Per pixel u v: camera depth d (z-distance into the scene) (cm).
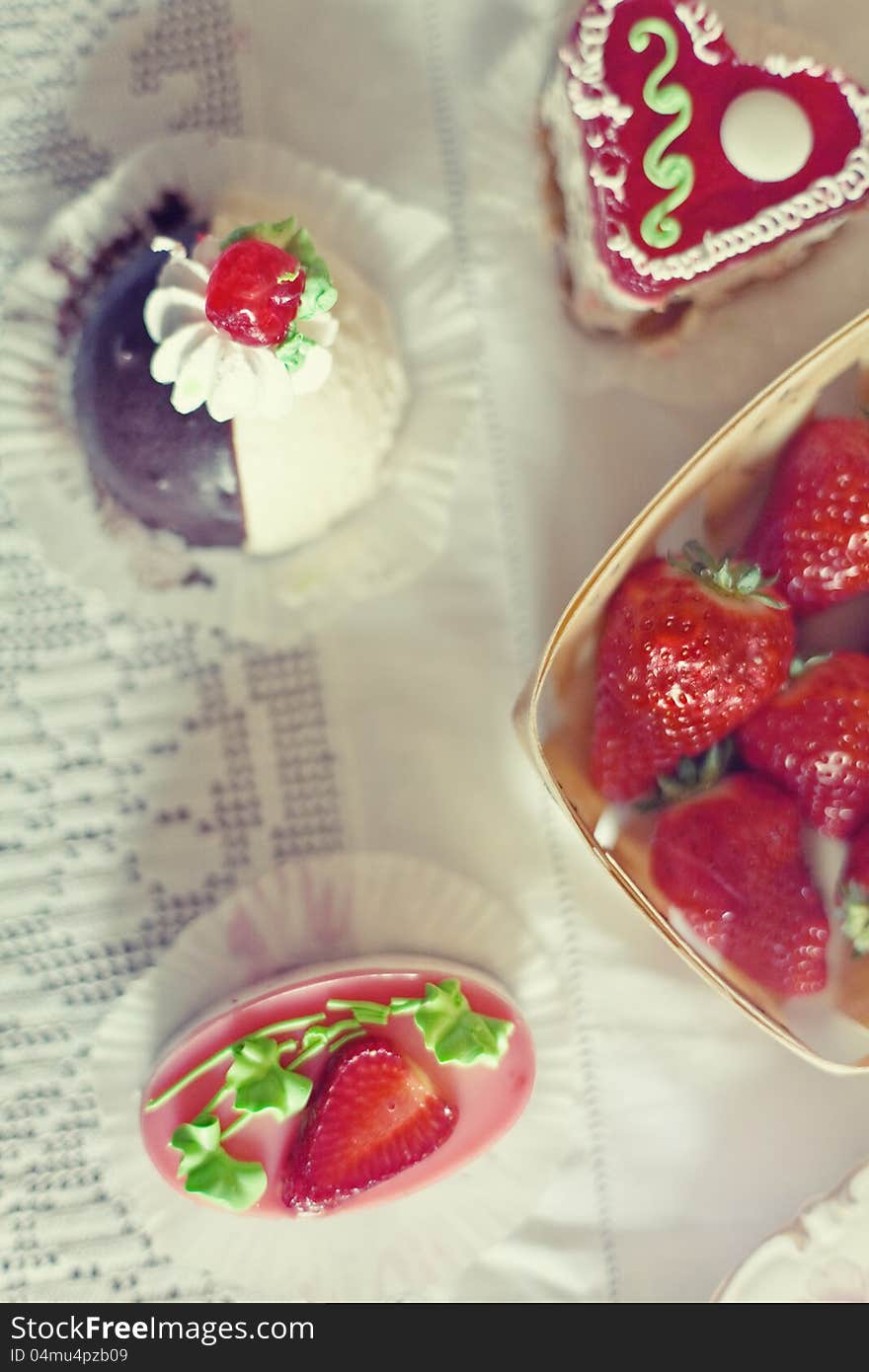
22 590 60
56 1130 60
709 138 56
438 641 60
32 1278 60
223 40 60
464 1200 59
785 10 59
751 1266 58
